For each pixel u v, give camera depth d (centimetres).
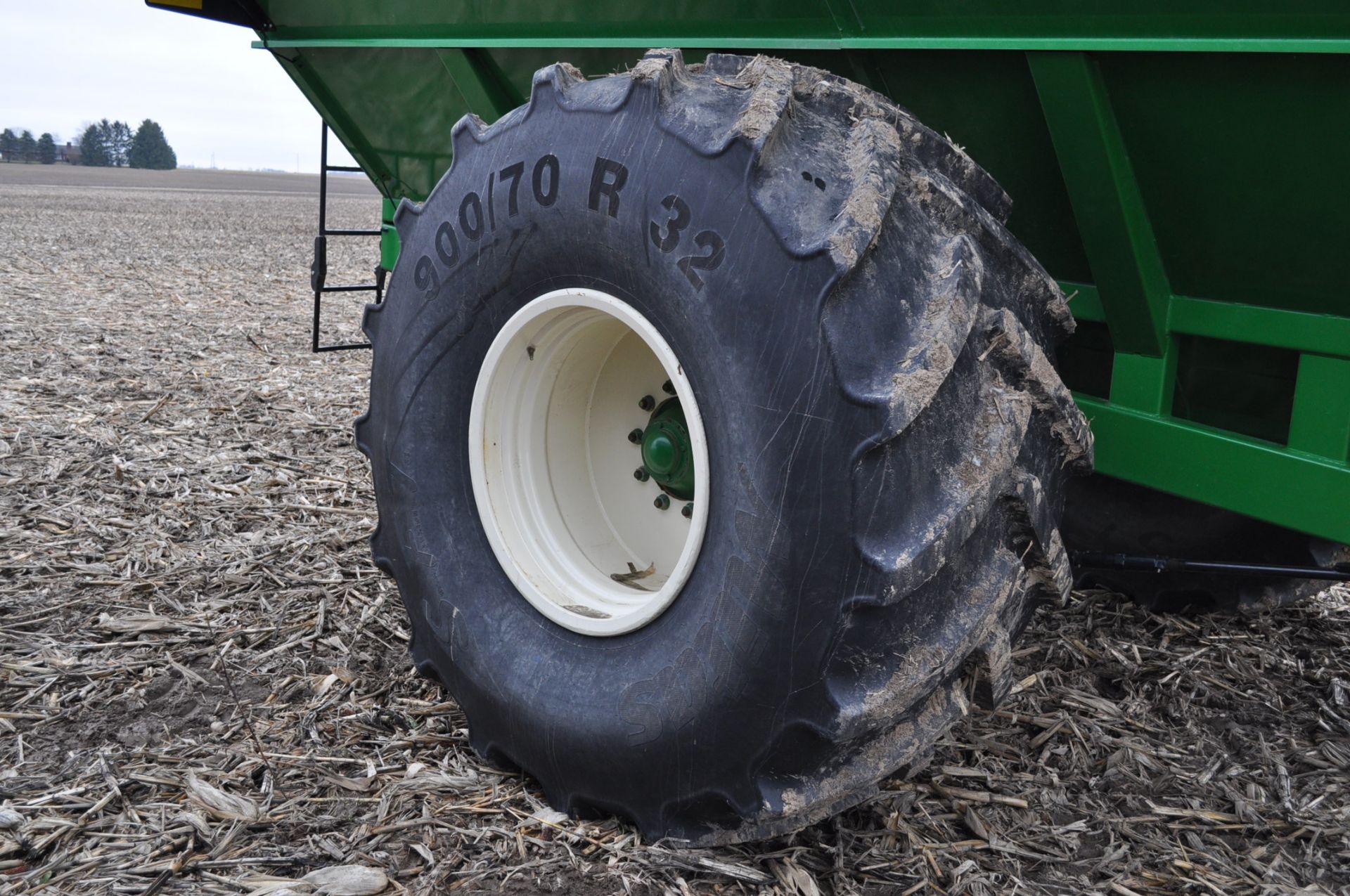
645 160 179
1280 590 291
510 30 288
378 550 245
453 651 223
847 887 189
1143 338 206
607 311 193
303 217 2766
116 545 349
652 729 186
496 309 213
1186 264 194
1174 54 164
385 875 188
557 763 203
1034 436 174
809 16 210
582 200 189
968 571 167
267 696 255
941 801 218
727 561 173
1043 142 199
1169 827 212
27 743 231
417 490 230
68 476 416
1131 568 246
